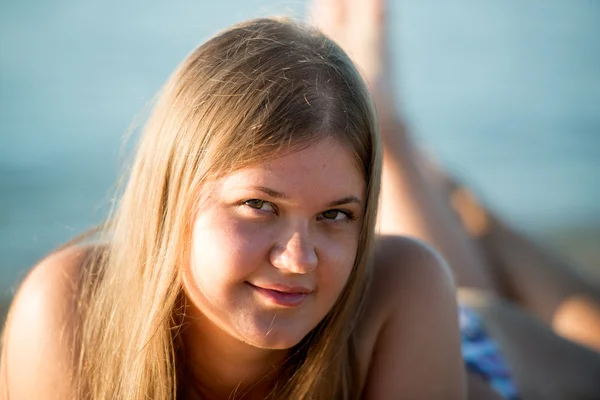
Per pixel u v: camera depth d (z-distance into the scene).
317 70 3.34
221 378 3.91
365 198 3.45
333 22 7.19
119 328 3.74
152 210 3.56
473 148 13.23
